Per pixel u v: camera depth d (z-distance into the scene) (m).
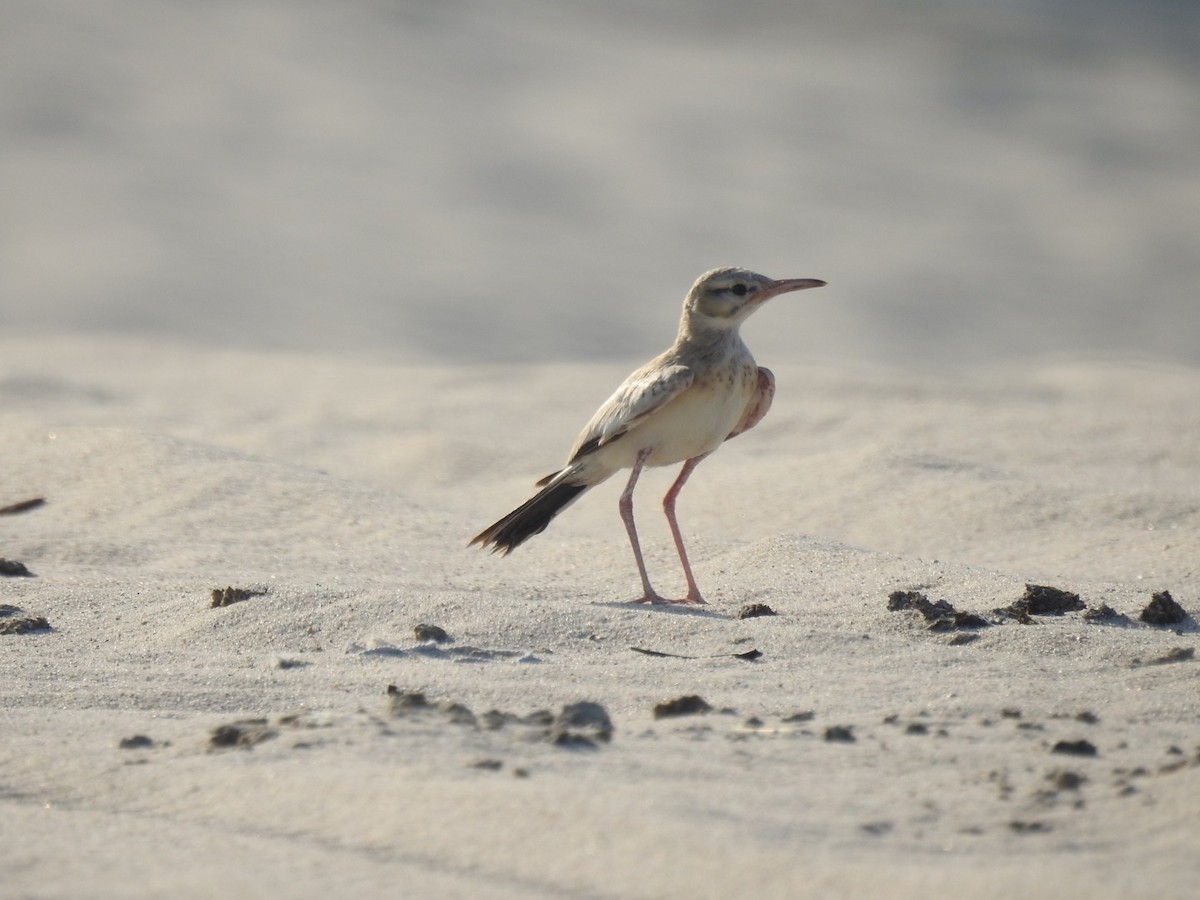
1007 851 4.49
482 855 4.51
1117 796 4.95
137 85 44.53
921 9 62.88
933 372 19.31
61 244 31.97
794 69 52.50
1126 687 6.63
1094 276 33.50
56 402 17.09
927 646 7.58
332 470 14.54
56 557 10.57
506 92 46.88
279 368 20.27
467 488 14.06
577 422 16.80
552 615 8.06
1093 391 17.81
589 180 38.94
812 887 4.20
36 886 4.31
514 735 5.68
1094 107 49.91
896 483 12.63
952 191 40.25
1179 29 61.28
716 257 33.25
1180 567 10.12
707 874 4.30
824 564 9.88
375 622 8.09
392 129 42.38
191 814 4.98
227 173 37.84
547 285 30.67
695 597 9.19
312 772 5.20
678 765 5.32
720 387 9.38
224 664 7.32
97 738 5.88
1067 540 11.09
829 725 5.93
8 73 44.19
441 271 31.30
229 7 54.25
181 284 29.81
